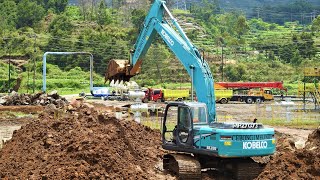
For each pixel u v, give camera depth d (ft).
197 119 67.31
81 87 386.11
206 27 630.33
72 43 462.60
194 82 81.97
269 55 490.90
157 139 90.17
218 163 67.82
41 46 465.88
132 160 69.46
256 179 62.80
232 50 517.14
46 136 70.38
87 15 580.71
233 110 211.82
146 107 144.77
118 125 82.64
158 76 417.08
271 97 275.39
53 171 58.80
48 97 178.40
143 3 633.20
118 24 563.48
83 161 60.54
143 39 102.22
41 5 600.80
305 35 515.09
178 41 87.15
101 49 456.45
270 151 64.75
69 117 80.23
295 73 432.66
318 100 212.43
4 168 64.85
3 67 419.54
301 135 123.65
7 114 154.61
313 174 61.26
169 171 69.00
